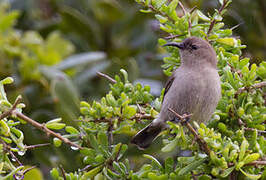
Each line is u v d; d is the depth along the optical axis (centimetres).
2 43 1327
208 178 834
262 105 972
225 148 806
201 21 1338
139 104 1016
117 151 897
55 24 1484
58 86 1097
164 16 1030
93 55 1324
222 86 1017
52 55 1361
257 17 1403
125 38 1456
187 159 835
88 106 915
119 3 1484
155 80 1391
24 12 1511
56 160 1133
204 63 1038
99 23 1446
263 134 980
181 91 1031
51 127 862
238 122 925
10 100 1227
